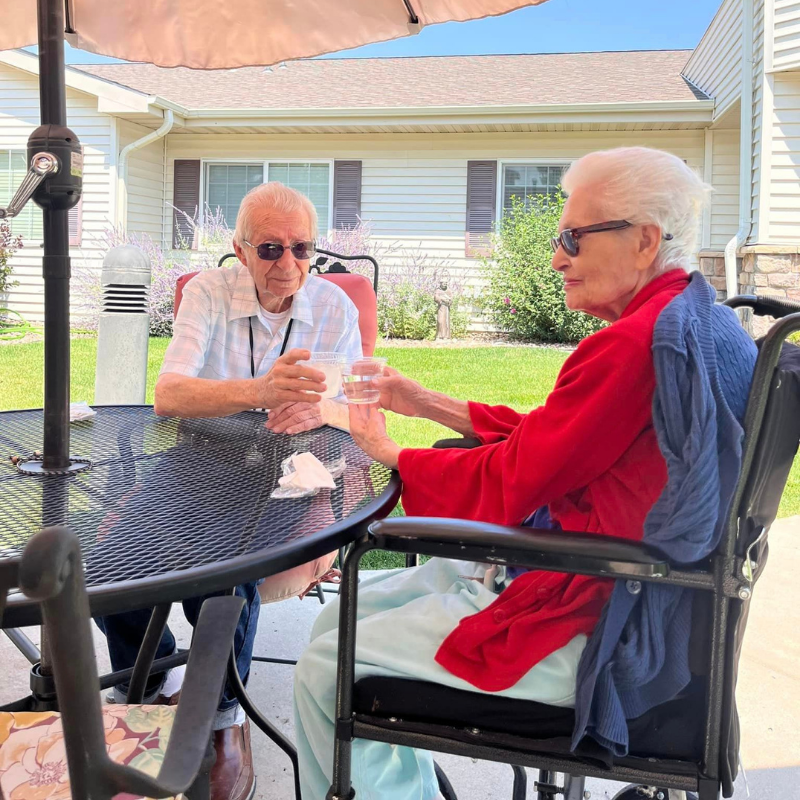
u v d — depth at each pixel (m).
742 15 8.17
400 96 11.66
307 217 2.21
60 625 0.57
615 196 1.32
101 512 1.27
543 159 11.00
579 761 1.13
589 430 1.18
